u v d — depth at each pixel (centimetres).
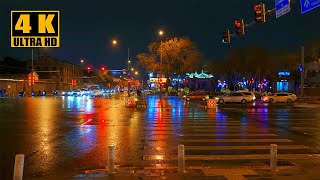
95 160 1100
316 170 950
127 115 2728
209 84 9819
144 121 2259
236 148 1289
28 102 4797
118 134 1655
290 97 4884
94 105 4109
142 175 899
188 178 870
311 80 7375
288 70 7250
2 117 2523
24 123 2134
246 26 2559
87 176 898
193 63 6512
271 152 944
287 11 1934
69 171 962
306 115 2773
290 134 1667
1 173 941
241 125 2042
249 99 4822
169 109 3466
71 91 8175
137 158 1118
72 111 3133
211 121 2270
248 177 880
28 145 1362
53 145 1362
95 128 1889
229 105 4372
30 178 894
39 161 1087
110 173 920
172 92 8156
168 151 1230
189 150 1248
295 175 898
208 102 3616
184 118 2486
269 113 2991
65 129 1847
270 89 8800
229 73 8444
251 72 7562
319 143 1407
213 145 1352
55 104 4309
